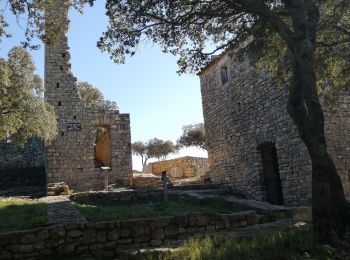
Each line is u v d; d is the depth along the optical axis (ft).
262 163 55.31
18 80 59.16
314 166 21.38
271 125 51.21
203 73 73.26
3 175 81.20
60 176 68.18
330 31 34.91
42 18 32.99
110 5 28.86
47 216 32.04
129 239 27.35
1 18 33.53
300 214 37.01
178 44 33.88
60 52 73.97
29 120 60.23
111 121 74.23
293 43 23.50
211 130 69.92
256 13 27.09
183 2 29.81
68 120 71.10
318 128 21.68
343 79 37.11
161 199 53.83
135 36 30.68
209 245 20.04
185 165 101.30
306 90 22.26
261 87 53.78
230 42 34.30
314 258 17.39
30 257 24.71
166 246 22.53
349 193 41.06
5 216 33.19
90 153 71.05
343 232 20.75
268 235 21.45
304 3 24.23
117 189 66.28
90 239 26.43
